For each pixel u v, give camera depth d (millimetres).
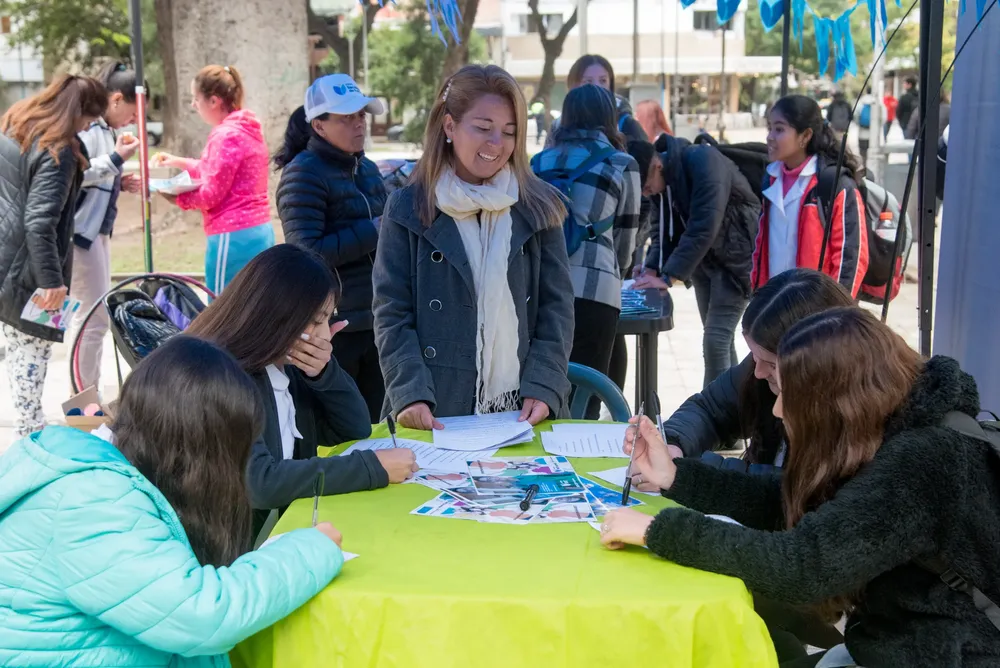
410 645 1681
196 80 5387
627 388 6520
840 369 1908
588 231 3994
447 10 2867
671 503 2227
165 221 13594
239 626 1673
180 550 1705
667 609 1657
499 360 2859
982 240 3549
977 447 1900
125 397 1790
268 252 2463
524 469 2428
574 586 1736
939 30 3340
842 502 1852
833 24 4172
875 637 1947
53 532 1666
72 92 4496
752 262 4898
